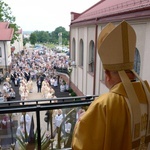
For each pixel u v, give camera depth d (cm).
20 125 303
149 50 830
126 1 1214
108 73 154
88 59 1683
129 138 139
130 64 149
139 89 149
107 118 133
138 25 904
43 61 4044
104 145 133
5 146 316
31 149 315
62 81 2425
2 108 266
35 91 2364
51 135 319
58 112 307
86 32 1673
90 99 314
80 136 141
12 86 2514
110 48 146
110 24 156
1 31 3206
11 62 3706
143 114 148
